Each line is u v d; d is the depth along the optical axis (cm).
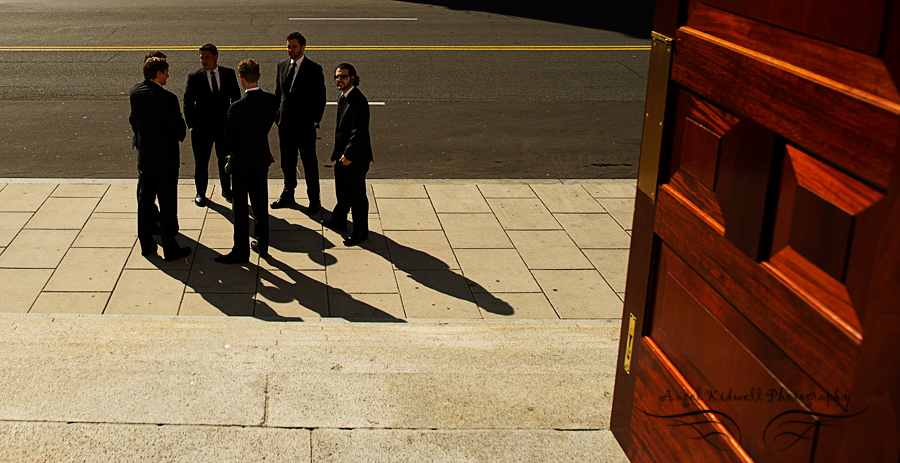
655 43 242
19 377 316
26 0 1983
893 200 142
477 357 382
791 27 173
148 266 643
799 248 173
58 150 942
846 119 154
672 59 231
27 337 443
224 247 689
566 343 443
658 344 257
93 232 698
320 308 587
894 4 141
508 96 1252
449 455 273
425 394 317
